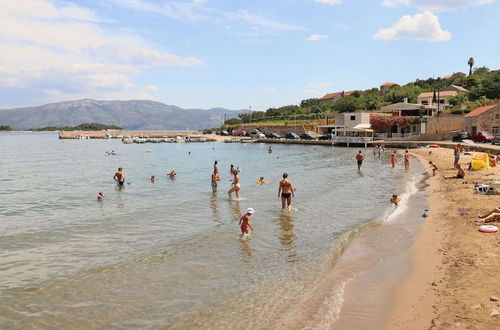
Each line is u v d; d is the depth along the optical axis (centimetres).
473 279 842
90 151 7806
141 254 1177
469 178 2391
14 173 3762
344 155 5638
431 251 1087
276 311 793
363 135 8506
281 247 1230
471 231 1221
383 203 1908
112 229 1498
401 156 5231
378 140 7731
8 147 9638
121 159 5534
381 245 1203
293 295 867
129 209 1884
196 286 934
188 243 1280
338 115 9212
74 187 2731
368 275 959
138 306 832
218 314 788
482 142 5403
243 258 1131
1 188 2734
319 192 2283
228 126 15088
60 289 925
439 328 650
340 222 1540
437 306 741
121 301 857
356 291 866
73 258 1155
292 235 1365
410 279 902
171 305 834
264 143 9750
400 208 1733
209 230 1445
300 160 4834
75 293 902
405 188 2353
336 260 1090
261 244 1263
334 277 962
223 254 1169
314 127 10831
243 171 3625
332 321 733
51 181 3108
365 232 1368
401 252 1119
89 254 1191
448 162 3622
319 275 982
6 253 1211
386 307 774
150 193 2377
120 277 995
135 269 1051
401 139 7381
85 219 1684
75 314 800
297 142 8731
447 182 2344
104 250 1230
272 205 1909
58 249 1249
